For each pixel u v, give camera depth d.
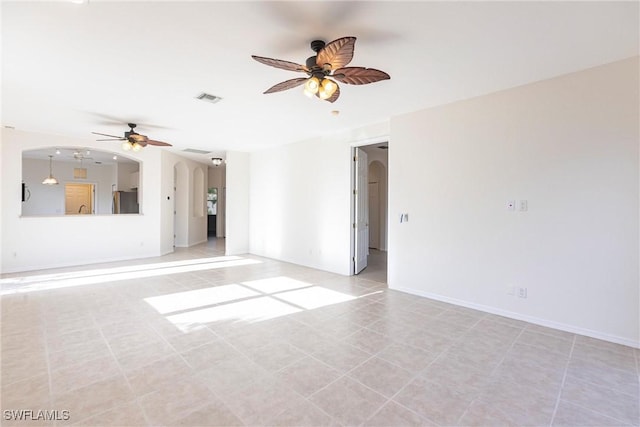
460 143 3.82
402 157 4.42
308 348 2.72
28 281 4.84
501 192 3.49
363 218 5.90
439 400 2.01
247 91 3.56
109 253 6.52
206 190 10.19
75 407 1.91
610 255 2.84
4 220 5.32
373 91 3.55
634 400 2.01
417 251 4.27
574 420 1.83
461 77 3.15
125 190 9.89
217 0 1.99
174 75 3.13
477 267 3.70
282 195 6.80
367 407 1.94
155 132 5.56
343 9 2.09
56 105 4.02
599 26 2.26
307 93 2.47
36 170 9.19
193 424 1.78
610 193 2.84
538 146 3.23
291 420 1.82
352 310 3.68
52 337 2.88
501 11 2.10
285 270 5.81
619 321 2.81
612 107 2.82
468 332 3.06
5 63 2.87
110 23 2.25
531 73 3.05
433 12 2.12
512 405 1.96
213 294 4.27
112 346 2.72
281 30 2.35
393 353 2.63
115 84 3.36
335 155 5.61
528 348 2.72
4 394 2.03
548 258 3.18
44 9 2.08
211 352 2.63
